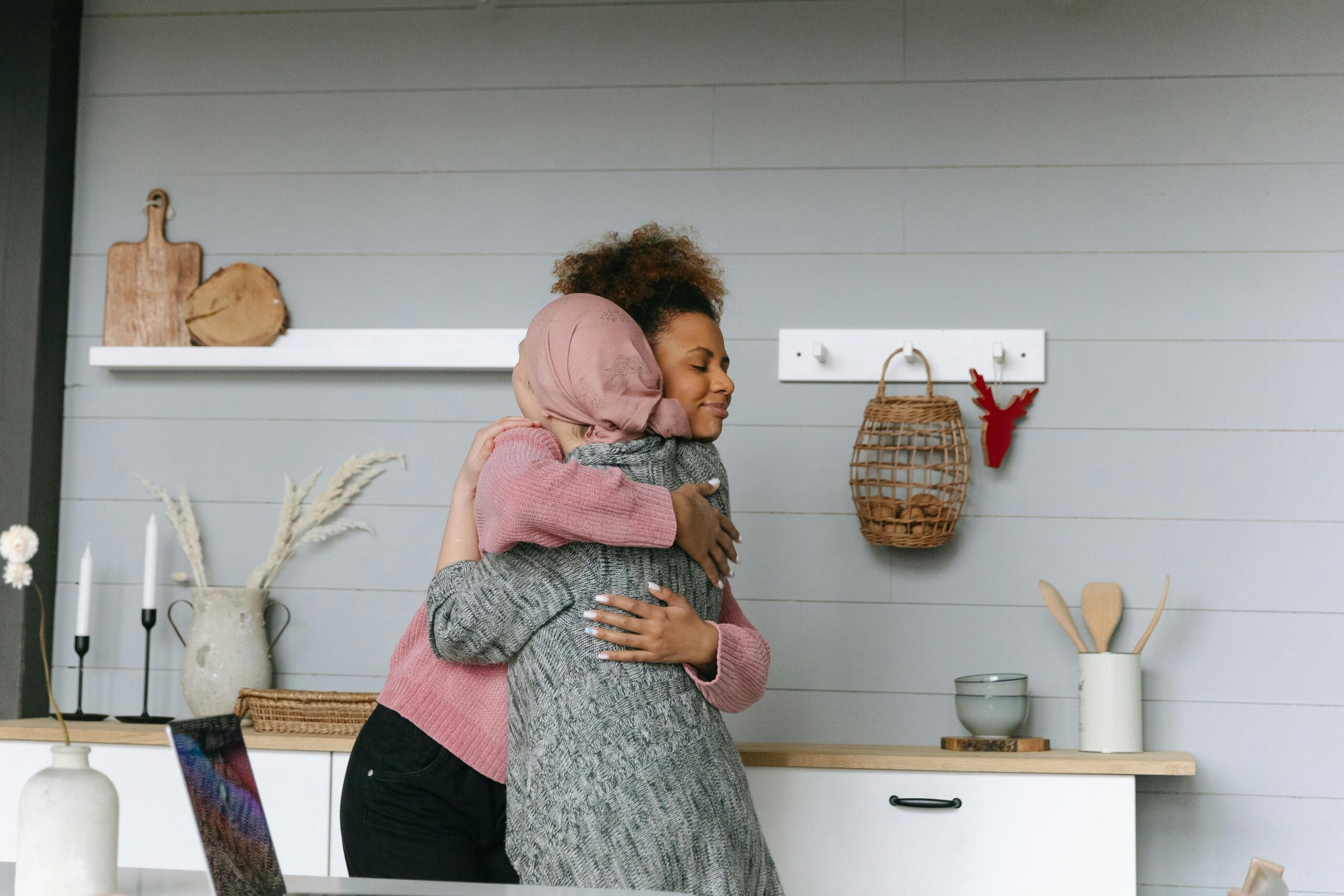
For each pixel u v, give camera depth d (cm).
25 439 245
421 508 246
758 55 248
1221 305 235
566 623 138
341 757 200
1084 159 241
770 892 142
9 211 250
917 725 231
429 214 252
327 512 244
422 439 248
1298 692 226
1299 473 230
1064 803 191
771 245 244
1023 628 232
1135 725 211
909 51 246
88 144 260
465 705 159
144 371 254
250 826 103
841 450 238
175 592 249
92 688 247
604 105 251
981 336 237
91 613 249
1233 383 234
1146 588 230
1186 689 227
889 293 241
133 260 254
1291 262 235
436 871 157
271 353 246
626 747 130
